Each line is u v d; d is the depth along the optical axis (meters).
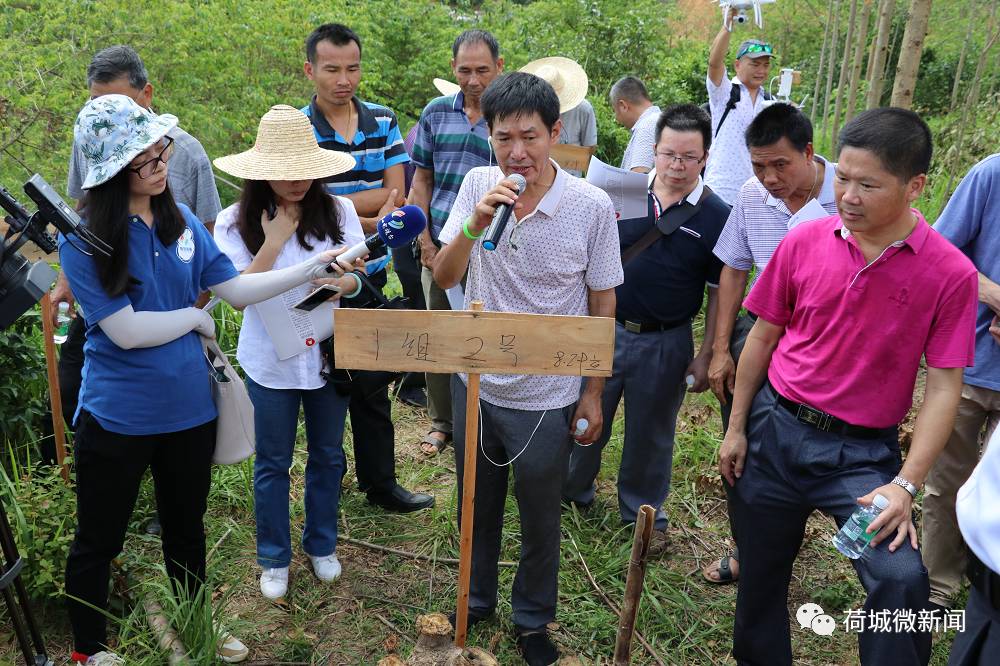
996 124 8.58
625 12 11.96
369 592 3.54
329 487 3.51
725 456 2.91
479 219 2.64
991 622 1.99
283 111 3.19
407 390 5.33
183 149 3.78
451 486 4.35
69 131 7.20
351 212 3.43
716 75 5.72
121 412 2.72
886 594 2.35
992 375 3.12
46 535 3.28
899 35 13.33
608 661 3.20
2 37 7.49
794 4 15.68
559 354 2.63
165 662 3.02
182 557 3.13
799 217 3.12
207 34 7.97
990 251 3.08
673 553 3.90
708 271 3.65
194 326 2.83
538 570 3.08
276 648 3.21
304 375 3.29
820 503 2.68
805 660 3.28
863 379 2.57
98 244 2.48
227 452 3.02
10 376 3.95
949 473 3.29
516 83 2.64
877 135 2.28
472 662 2.69
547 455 2.91
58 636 3.21
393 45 11.16
